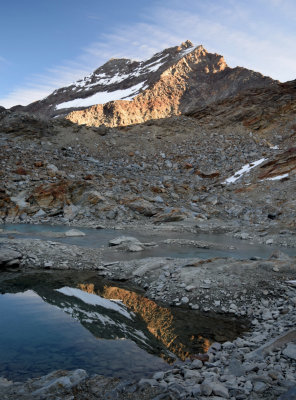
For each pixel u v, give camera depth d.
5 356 5.64
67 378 4.79
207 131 56.34
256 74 132.62
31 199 31.12
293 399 4.12
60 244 16.56
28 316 7.71
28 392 4.48
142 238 22.27
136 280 12.02
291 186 32.41
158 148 51.41
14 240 16.31
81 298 9.64
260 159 43.97
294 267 11.59
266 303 9.48
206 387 4.51
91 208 31.53
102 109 119.12
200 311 9.30
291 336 6.46
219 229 26.61
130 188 36.84
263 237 23.14
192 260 13.31
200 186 40.09
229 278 10.98
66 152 45.19
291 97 59.25
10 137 46.34
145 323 8.05
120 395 4.53
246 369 5.25
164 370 5.59
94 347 6.24
